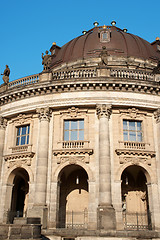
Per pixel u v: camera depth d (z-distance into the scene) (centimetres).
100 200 2356
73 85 2722
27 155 2702
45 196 2486
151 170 2589
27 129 2941
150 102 2742
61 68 3612
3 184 2788
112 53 3597
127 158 2577
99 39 3828
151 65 3503
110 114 2700
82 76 2827
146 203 2745
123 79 2667
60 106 2742
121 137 2658
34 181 2606
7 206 2725
